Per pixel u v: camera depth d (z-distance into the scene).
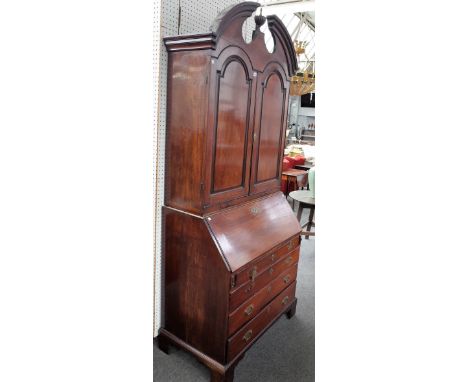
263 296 2.05
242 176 1.98
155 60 1.74
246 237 1.90
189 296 1.91
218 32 1.57
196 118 1.70
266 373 1.96
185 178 1.81
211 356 1.88
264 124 2.06
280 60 2.08
